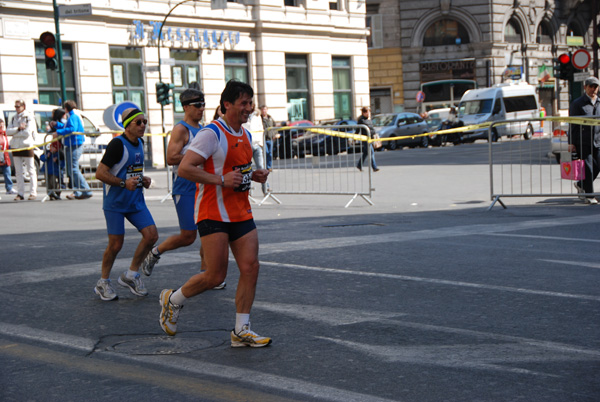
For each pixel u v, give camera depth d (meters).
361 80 67.81
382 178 32.88
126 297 11.28
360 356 8.07
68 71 47.59
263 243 15.62
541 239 15.53
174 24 53.19
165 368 7.84
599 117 20.94
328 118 64.12
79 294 11.46
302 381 7.32
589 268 12.51
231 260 13.80
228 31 56.72
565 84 94.94
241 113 8.46
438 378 7.31
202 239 8.56
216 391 7.11
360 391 7.00
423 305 10.26
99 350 8.57
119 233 11.05
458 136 65.69
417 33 88.38
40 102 46.22
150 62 51.91
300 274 12.41
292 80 61.81
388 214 20.86
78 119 28.14
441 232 16.70
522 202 23.06
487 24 86.31
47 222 20.80
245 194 8.62
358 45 67.44
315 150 25.77
